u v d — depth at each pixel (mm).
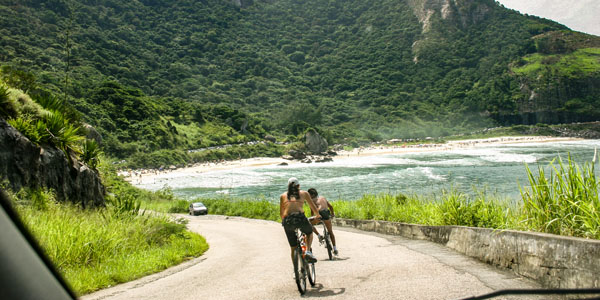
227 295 5168
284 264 7766
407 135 184250
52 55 151250
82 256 7281
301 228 5422
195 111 137000
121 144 98562
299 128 163000
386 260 7250
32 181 10945
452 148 134875
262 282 5949
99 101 114062
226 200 35875
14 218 1489
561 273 4398
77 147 14688
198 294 5340
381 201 18078
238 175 78312
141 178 77750
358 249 9445
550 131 182375
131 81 182500
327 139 159000
